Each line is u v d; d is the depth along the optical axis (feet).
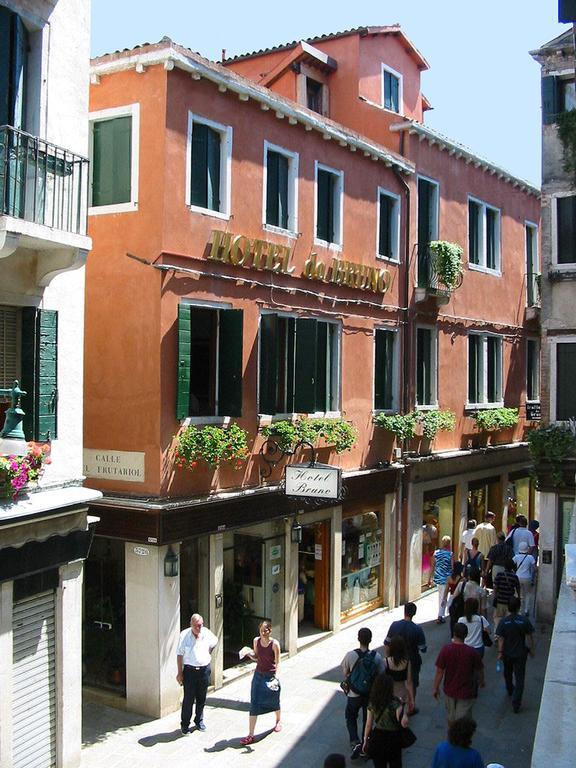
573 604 18.02
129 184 38.24
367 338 53.26
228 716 36.99
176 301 37.93
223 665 43.65
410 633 35.91
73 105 30.96
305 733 35.12
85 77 31.65
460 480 65.57
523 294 75.92
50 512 29.45
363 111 59.57
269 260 43.04
